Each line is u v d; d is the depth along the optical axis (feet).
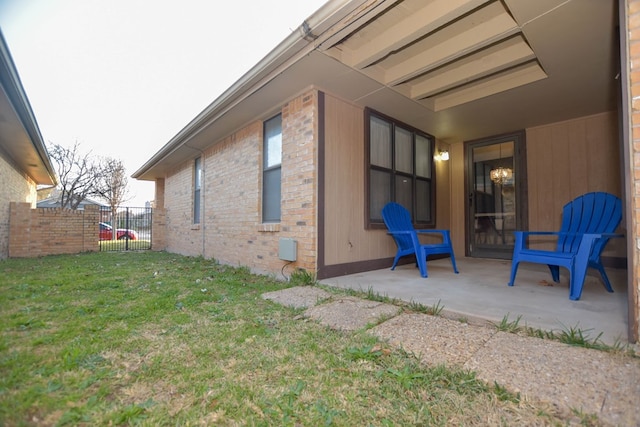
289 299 10.07
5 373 5.20
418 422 4.26
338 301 9.69
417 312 8.52
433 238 19.75
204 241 22.79
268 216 16.20
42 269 16.93
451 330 7.05
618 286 11.08
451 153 21.90
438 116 16.62
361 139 15.01
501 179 19.51
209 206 22.24
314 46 10.20
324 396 4.86
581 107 15.39
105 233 51.34
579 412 4.19
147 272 16.20
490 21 10.18
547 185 17.63
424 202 19.38
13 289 11.59
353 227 14.39
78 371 5.41
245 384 5.15
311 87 13.10
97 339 6.81
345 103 14.37
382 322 7.75
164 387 5.04
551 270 12.01
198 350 6.35
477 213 20.54
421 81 14.06
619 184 15.42
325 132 13.43
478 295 9.89
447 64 12.71
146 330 7.47
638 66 5.78
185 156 25.68
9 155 24.45
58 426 4.02
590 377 4.87
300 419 4.33
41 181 38.65
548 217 17.54
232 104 15.03
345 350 6.38
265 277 14.74
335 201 13.66
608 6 8.36
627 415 4.06
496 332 6.88
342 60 11.23
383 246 16.01
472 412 4.42
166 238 31.94
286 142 14.39
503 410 4.42
